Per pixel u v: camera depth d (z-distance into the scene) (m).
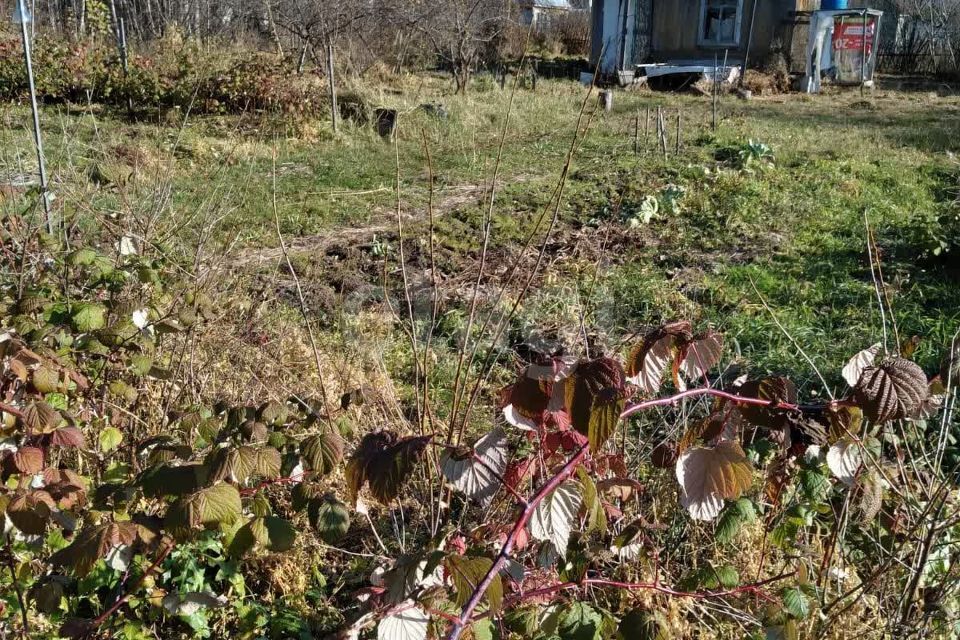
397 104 16.42
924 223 8.98
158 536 2.20
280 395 4.00
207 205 7.18
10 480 2.69
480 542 2.48
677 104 20.67
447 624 2.20
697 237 9.53
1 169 6.77
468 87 20.05
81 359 3.57
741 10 25.66
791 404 2.29
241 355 4.29
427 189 11.51
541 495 2.06
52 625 2.79
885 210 10.30
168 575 2.93
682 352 2.27
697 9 25.84
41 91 16.53
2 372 2.71
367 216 10.22
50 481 2.55
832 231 9.54
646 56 26.38
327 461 2.38
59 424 2.62
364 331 6.29
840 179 11.74
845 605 2.71
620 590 2.70
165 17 21.97
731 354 6.11
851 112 19.58
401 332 6.45
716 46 26.00
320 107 16.08
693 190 11.20
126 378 3.79
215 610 2.99
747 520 2.42
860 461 2.43
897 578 2.83
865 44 24.47
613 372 2.00
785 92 24.36
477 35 21.56
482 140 14.91
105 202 6.21
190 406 3.29
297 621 3.03
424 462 2.99
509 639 2.46
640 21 25.88
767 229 9.70
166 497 2.36
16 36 17.42
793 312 7.10
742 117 17.69
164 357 4.18
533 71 22.14
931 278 7.93
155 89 16.20
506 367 5.61
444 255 8.87
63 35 20.55
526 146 14.33
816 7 26.39
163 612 2.88
